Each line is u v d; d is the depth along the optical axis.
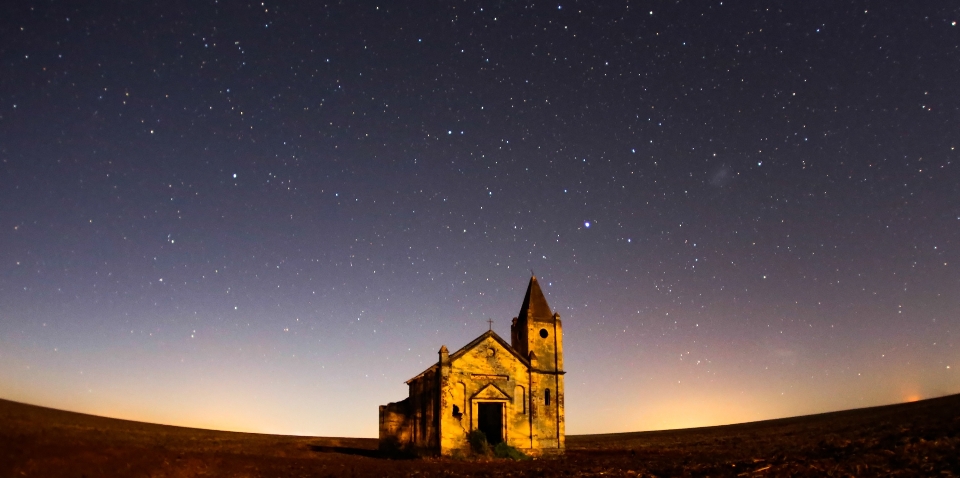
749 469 35.19
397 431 51.03
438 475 37.03
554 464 43.66
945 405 70.19
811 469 32.19
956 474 26.31
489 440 53.31
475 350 50.19
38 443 34.50
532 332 52.59
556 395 51.56
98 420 76.12
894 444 38.81
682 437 85.38
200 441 62.94
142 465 33.81
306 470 39.41
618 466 41.41
